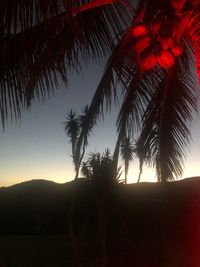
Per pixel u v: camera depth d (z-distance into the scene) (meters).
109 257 14.37
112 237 16.17
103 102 8.37
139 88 8.81
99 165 14.55
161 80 8.84
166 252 15.35
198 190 18.19
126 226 18.39
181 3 5.12
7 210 38.12
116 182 14.69
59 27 6.02
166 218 12.27
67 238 26.86
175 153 9.83
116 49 7.24
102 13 6.70
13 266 17.30
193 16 5.08
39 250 21.14
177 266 14.18
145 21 5.60
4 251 21.52
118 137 9.20
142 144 9.90
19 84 6.21
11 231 34.66
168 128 9.52
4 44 5.89
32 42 6.02
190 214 16.70
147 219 18.58
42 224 33.38
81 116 9.27
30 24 5.26
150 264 14.56
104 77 8.20
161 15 5.49
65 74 6.43
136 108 9.12
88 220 19.14
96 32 6.81
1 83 6.16
